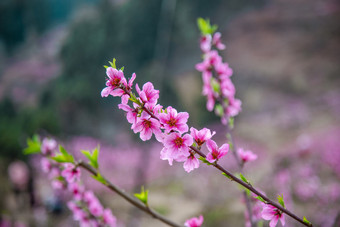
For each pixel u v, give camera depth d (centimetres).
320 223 436
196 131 101
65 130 1396
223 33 2162
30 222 445
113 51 1853
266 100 1802
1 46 2794
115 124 1630
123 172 970
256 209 165
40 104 1853
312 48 2062
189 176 849
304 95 1794
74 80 1825
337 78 1839
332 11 2195
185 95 1648
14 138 768
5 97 1798
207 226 536
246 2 2280
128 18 1847
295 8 2248
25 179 503
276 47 2103
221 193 665
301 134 1282
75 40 1955
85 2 2911
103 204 612
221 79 188
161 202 729
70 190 183
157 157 1032
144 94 97
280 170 588
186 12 1983
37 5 2973
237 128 1545
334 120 1377
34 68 2422
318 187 549
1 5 2842
